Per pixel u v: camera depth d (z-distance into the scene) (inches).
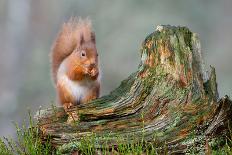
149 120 421.7
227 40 1759.4
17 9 1851.6
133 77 442.6
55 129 426.6
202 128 412.2
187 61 432.5
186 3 1758.1
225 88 1611.7
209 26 1766.7
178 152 409.7
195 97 422.9
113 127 422.0
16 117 1582.2
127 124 421.4
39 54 1798.7
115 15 1731.1
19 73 1722.4
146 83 430.9
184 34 440.8
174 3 1749.5
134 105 427.5
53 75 478.0
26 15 1857.8
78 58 444.1
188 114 416.8
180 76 429.1
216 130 410.0
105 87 1596.9
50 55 479.5
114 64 1636.3
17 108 1596.9
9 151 430.6
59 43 471.8
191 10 1759.4
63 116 437.4
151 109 424.5
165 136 412.8
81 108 430.9
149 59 437.1
